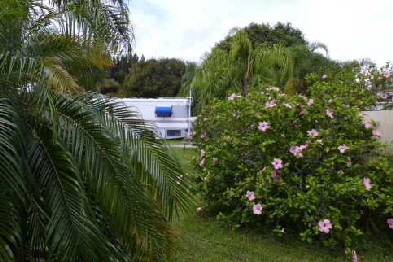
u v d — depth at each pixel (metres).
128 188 2.02
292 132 4.26
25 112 2.01
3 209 1.61
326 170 3.86
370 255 3.53
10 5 2.63
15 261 1.72
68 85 2.41
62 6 4.30
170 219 2.24
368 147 4.16
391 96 5.47
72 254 1.74
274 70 11.80
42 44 2.68
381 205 3.81
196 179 4.93
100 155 2.00
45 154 1.91
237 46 11.68
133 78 32.72
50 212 1.79
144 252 2.11
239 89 11.60
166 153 2.26
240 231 4.12
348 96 4.76
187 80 21.73
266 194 3.91
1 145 1.64
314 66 18.36
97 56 3.15
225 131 4.74
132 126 2.22
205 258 3.36
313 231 3.74
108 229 2.02
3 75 1.96
